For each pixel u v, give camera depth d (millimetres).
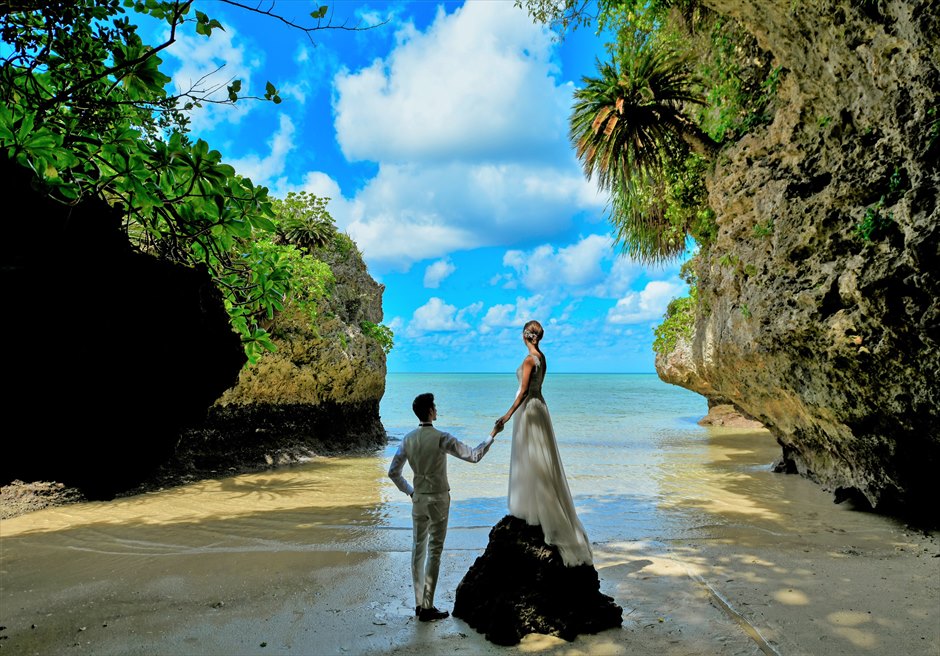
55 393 2156
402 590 5148
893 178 5609
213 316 2949
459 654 3873
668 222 13172
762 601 4656
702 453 14633
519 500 4473
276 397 14102
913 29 5004
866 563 5613
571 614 4125
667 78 9664
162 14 2645
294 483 11109
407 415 32750
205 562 6023
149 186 2459
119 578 5551
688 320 17531
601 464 12734
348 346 15953
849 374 6359
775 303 7727
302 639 4129
